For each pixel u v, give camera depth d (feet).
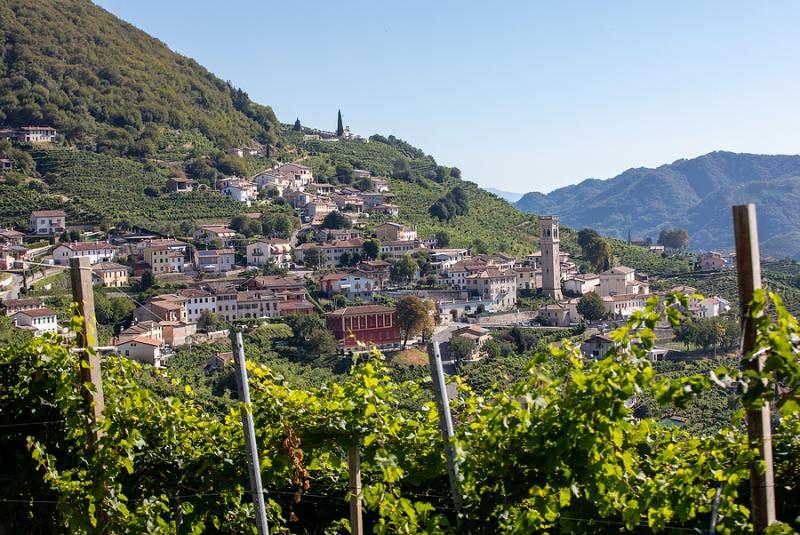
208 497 52.75
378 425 46.60
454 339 375.25
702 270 639.76
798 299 465.88
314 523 55.72
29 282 433.07
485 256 612.29
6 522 53.31
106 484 49.47
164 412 53.83
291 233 641.40
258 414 49.49
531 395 39.19
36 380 52.90
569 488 39.68
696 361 336.08
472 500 42.19
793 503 45.27
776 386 33.01
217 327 431.02
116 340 346.13
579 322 480.64
